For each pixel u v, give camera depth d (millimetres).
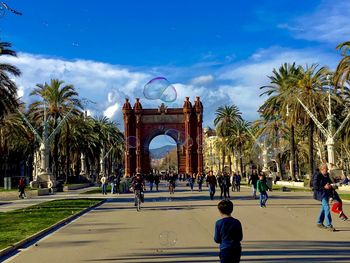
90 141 77375
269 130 64625
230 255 6273
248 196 34781
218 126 90688
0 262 10211
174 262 9555
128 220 18828
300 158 87438
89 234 14586
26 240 13211
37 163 77250
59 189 51469
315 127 55469
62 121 53031
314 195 14602
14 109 43094
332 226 14297
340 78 34719
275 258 9680
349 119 48281
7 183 54469
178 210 23344
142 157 108188
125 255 10531
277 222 16453
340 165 73188
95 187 67125
